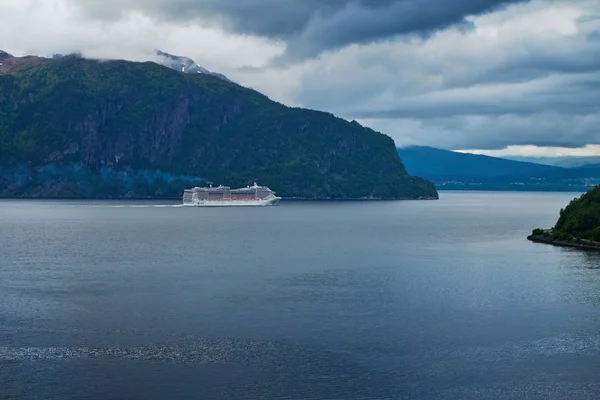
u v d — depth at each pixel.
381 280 128.38
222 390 68.56
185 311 100.19
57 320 94.25
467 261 158.62
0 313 98.25
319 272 139.62
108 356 78.31
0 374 72.25
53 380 70.81
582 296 111.38
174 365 75.44
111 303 105.62
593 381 71.56
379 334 87.62
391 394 67.88
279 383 70.44
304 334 87.62
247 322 93.56
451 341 84.69
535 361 77.44
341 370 74.25
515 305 104.38
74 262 155.38
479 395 67.88
